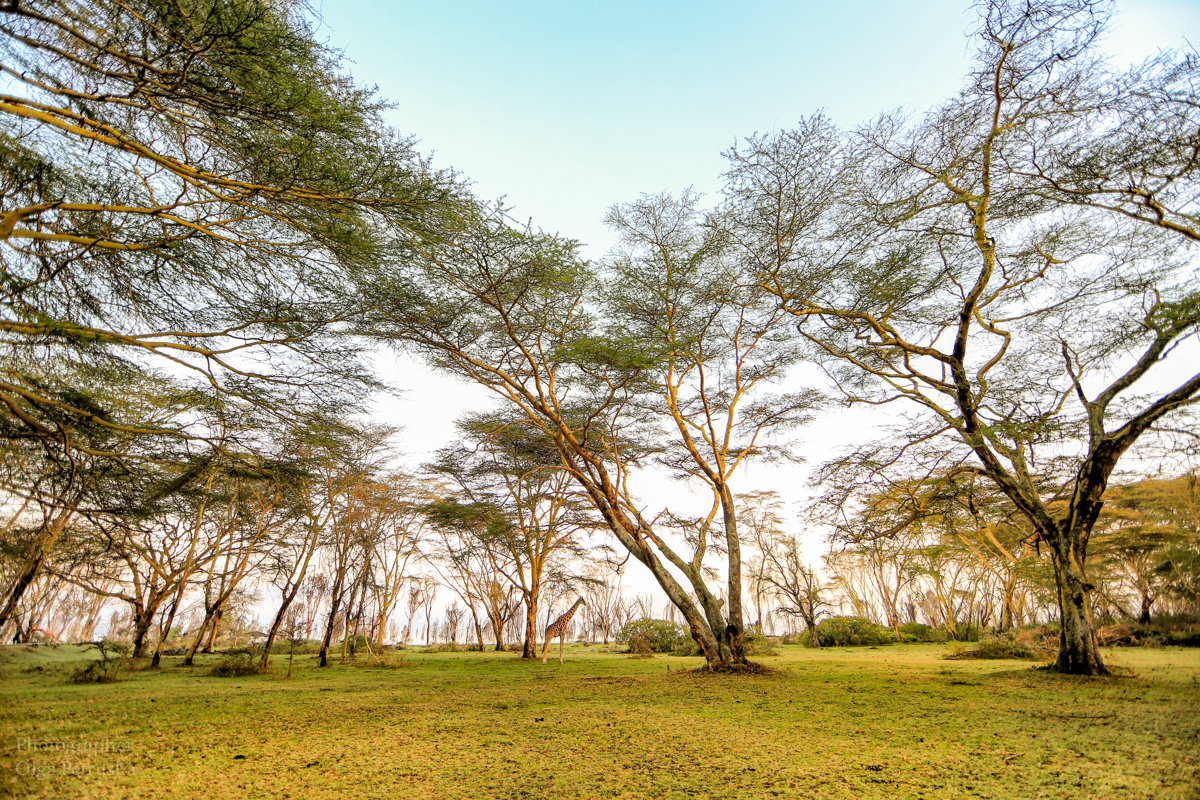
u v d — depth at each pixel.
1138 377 9.34
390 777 4.03
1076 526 9.82
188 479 9.22
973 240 10.11
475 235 9.38
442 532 24.53
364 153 5.88
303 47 5.11
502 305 11.41
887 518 12.21
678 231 12.13
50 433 5.54
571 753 4.74
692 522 14.66
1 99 4.15
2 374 5.73
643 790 3.62
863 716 6.31
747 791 3.55
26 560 9.59
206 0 4.64
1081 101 8.02
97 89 5.25
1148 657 9.69
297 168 5.60
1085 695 7.02
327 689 10.64
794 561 28.09
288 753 4.84
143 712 7.30
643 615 48.09
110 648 16.84
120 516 9.70
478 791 3.66
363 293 9.43
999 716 5.93
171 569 17.88
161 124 5.56
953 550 17.39
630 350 11.30
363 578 22.91
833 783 3.69
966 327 10.39
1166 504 9.69
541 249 9.94
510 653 28.95
